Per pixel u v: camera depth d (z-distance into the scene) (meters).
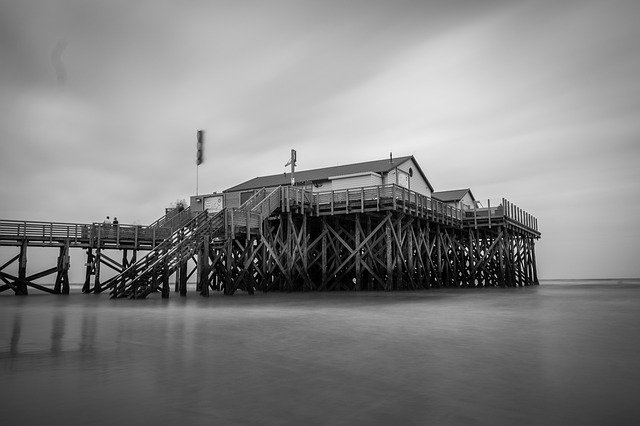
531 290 34.28
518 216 46.19
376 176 36.25
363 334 10.12
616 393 5.23
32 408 4.78
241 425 4.25
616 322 12.41
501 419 4.37
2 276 29.62
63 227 31.33
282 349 8.24
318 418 4.43
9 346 8.63
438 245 37.75
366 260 32.50
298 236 30.61
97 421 4.38
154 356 7.61
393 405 4.84
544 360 7.15
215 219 25.39
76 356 7.63
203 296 23.89
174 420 4.39
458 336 9.77
